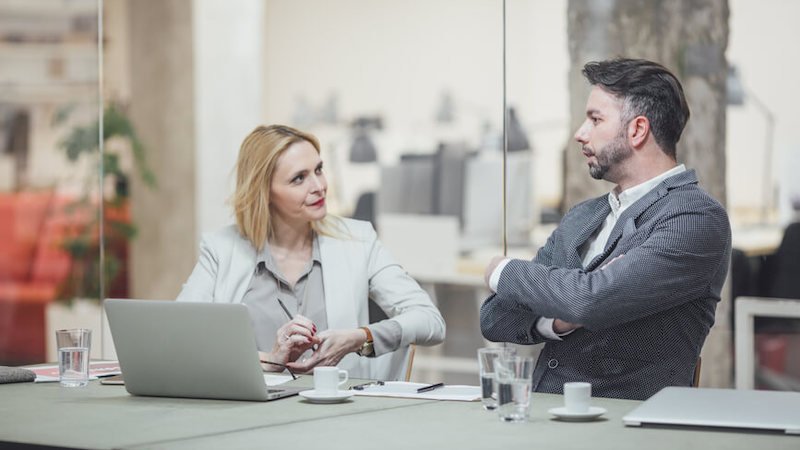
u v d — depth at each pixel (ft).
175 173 17.12
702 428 5.84
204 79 16.65
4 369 8.34
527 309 8.18
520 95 13.80
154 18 17.04
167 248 17.29
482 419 6.33
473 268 14.19
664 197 8.14
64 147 18.48
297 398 7.30
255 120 16.17
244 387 7.10
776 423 5.70
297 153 9.96
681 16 12.61
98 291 18.38
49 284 18.58
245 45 16.20
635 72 8.32
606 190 13.17
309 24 15.58
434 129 14.66
